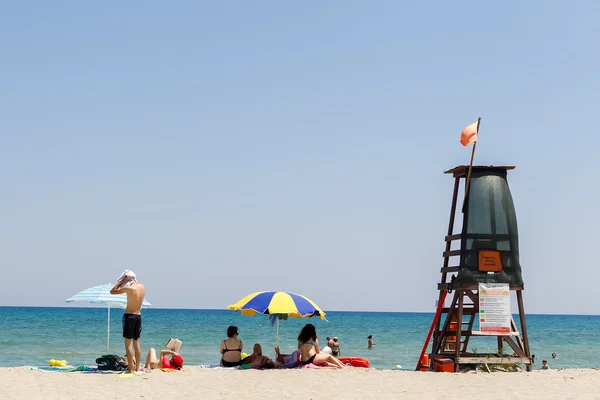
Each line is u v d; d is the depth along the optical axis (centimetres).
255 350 1645
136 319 1409
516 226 1566
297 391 1203
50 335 4906
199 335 5191
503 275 1542
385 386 1270
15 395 1116
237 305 1617
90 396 1124
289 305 1589
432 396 1158
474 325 1570
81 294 1567
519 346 1595
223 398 1127
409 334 5959
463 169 1594
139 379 1321
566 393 1189
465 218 1552
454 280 1573
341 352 3719
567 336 6488
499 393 1190
